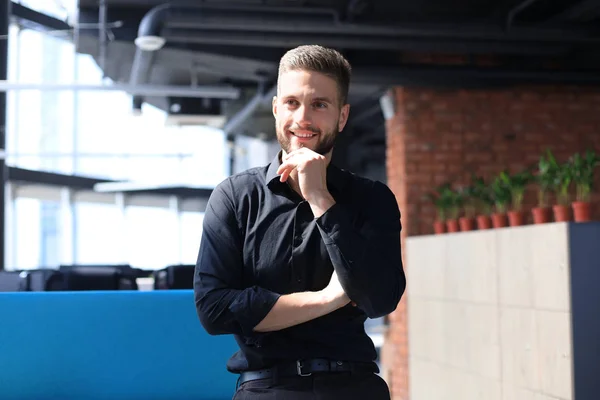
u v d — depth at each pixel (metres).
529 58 6.63
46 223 12.68
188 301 2.52
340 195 1.53
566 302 3.54
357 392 1.46
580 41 5.70
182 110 7.92
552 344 3.66
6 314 2.41
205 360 2.50
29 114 11.67
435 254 5.29
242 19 5.23
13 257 12.27
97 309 2.46
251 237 1.50
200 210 13.91
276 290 1.49
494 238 4.33
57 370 2.42
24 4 7.77
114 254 13.35
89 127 11.73
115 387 2.44
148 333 2.48
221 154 13.14
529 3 5.23
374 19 5.31
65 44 9.96
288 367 1.47
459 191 5.78
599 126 6.77
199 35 5.50
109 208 13.45
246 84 7.63
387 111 6.79
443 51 6.02
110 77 7.42
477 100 6.66
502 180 5.26
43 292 2.45
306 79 1.45
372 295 1.41
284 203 1.51
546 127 6.72
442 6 5.79
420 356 5.58
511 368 4.10
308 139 1.47
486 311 4.43
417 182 6.53
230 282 1.50
